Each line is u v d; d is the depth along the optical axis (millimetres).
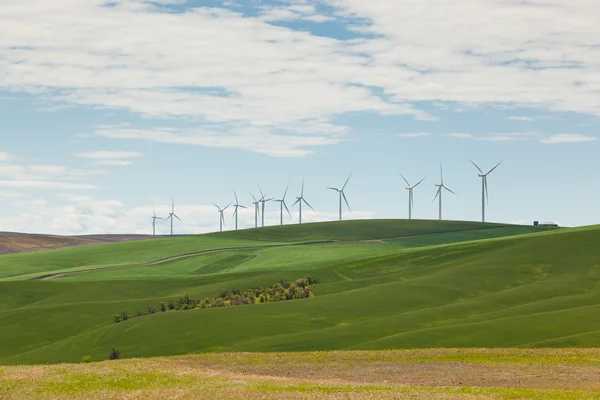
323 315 117625
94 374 54156
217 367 61000
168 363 63375
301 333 98625
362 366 60312
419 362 61500
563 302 115000
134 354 98438
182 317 113688
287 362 63344
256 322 111125
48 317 129125
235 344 99688
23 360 101000
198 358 66938
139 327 108938
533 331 89250
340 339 94688
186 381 50750
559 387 49438
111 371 55906
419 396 42875
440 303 128625
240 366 61406
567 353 64062
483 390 45875
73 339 109000
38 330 122938
